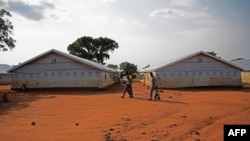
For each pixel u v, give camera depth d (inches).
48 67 1226.6
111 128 415.5
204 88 1213.1
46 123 471.2
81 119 498.9
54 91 1138.0
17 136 382.6
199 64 1254.9
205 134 369.1
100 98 840.9
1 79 2038.6
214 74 1255.5
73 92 1083.9
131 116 510.6
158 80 1233.4
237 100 726.5
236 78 1256.8
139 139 350.6
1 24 1242.6
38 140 358.9
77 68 1213.7
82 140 352.5
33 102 766.5
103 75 1273.4
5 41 1280.8
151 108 598.9
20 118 523.2
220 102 688.4
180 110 564.7
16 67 1226.6
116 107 635.5
